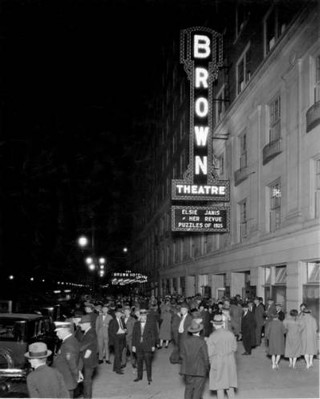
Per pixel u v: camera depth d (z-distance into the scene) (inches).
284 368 579.5
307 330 582.6
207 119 1135.6
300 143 800.9
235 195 1159.0
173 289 2022.6
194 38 1160.8
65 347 335.6
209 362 397.1
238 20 1187.9
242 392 447.2
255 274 998.4
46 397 245.0
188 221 1104.2
